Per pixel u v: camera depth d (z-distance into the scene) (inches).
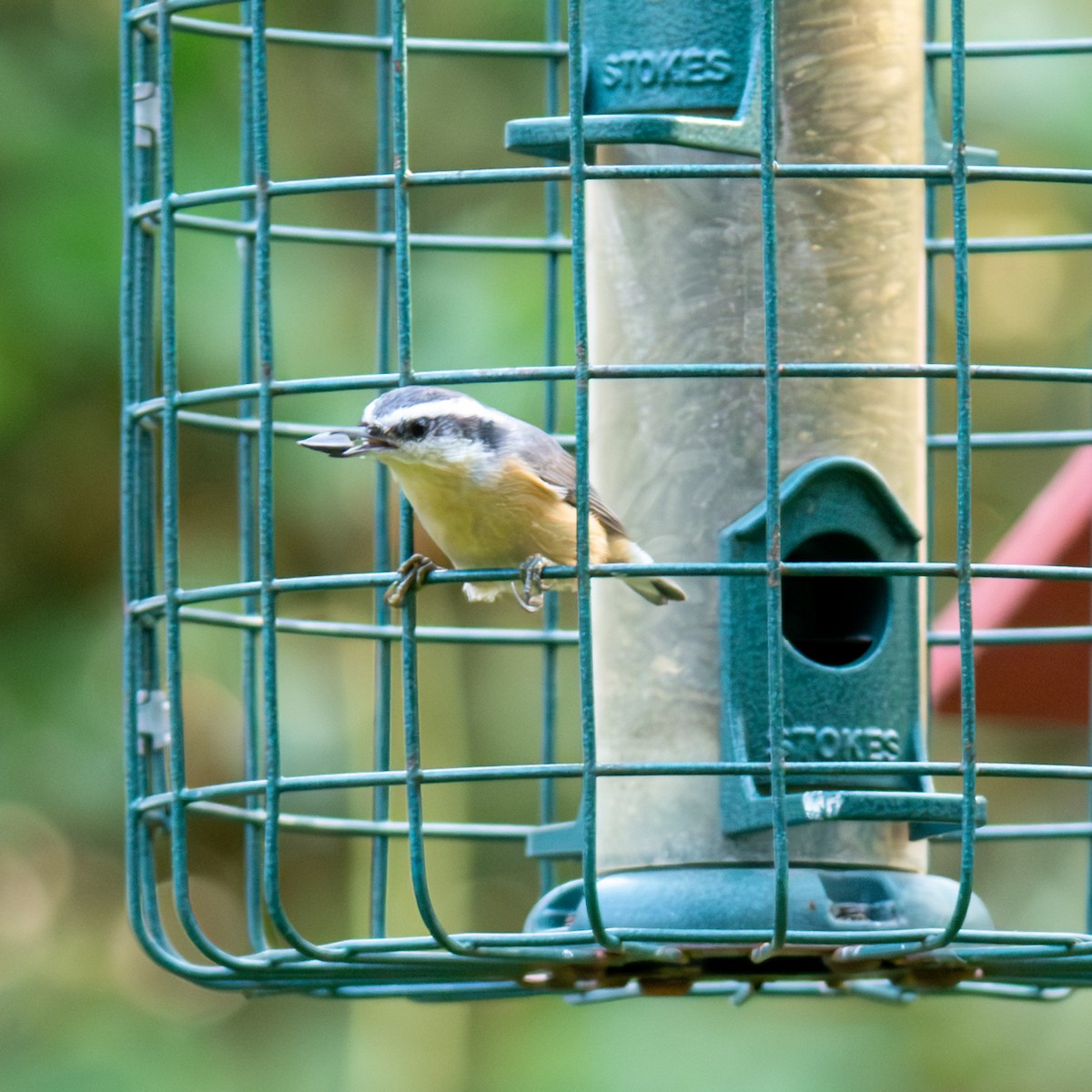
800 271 406.0
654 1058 610.9
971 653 330.6
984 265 694.5
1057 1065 621.6
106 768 630.5
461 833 457.4
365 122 654.5
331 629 455.8
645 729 398.3
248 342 464.1
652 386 406.9
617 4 389.1
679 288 407.2
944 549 664.4
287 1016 644.1
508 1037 624.7
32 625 640.4
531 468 374.0
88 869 651.5
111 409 626.5
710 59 382.3
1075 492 499.5
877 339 407.8
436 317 611.2
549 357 494.9
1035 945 337.7
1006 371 335.0
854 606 396.2
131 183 417.4
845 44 410.0
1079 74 640.4
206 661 628.1
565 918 392.5
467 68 664.4
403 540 373.1
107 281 607.8
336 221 638.5
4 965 642.8
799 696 382.3
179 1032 638.5
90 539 645.9
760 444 400.2
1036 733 685.9
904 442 406.9
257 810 456.8
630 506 406.3
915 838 382.0
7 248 604.1
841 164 393.7
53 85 620.1
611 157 413.7
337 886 674.8
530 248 487.2
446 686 645.9
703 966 374.6
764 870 379.6
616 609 404.8
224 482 666.2
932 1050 623.2
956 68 339.9
